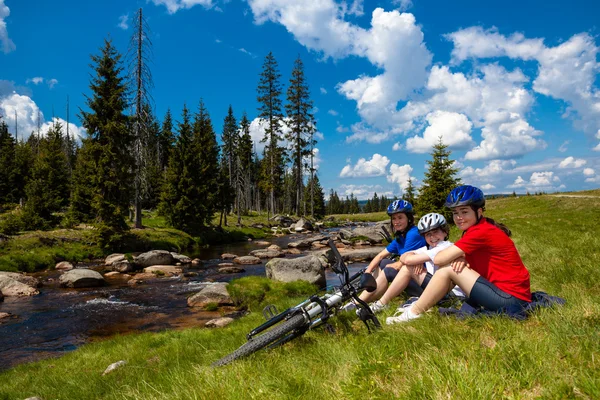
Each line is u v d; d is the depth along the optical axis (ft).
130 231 102.68
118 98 97.86
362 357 11.17
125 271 72.23
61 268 73.77
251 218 206.49
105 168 94.27
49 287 58.18
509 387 8.23
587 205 115.65
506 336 10.71
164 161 219.41
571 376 8.17
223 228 154.30
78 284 58.23
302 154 195.11
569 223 72.95
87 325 38.96
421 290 17.04
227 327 28.63
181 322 38.81
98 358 25.68
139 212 113.09
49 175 154.40
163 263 78.79
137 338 29.76
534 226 70.08
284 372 11.48
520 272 12.29
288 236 158.61
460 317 12.93
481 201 12.64
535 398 7.63
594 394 7.42
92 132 97.19
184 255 92.53
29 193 111.45
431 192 106.83
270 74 194.59
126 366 21.62
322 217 265.54
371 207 564.30
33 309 45.39
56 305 47.26
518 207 146.72
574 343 9.95
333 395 9.42
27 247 77.97
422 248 16.40
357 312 14.02
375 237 114.93
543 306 12.09
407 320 13.84
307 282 47.96
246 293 44.52
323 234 151.74
